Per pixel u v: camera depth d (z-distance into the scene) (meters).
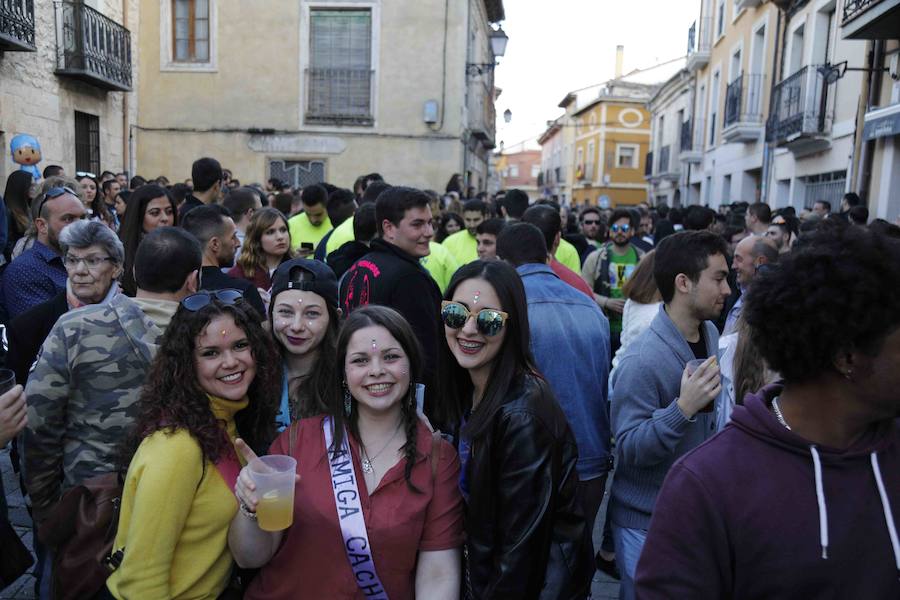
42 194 4.26
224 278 3.45
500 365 1.99
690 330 2.56
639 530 2.45
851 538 1.21
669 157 27.84
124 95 14.45
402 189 3.59
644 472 2.43
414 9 15.27
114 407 2.31
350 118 15.48
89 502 2.05
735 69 18.69
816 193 12.77
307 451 1.97
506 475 1.84
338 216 5.99
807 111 12.38
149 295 2.51
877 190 10.00
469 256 6.15
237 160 15.55
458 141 15.55
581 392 2.80
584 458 2.80
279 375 2.14
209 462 1.88
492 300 1.97
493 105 25.75
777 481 1.25
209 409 1.92
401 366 1.94
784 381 1.34
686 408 2.18
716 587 1.29
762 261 3.90
